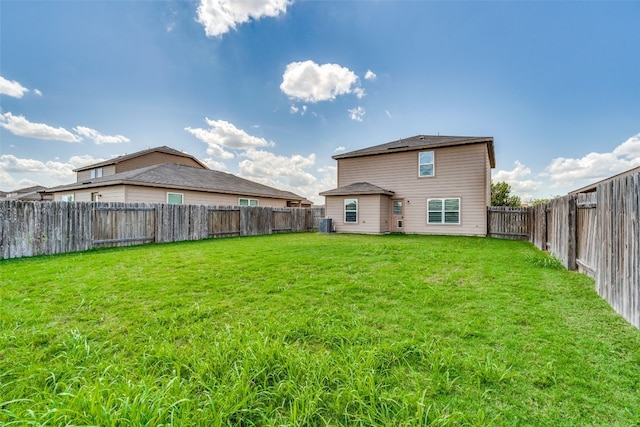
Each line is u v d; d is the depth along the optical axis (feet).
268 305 11.69
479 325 9.52
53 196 63.41
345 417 5.52
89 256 23.81
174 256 23.25
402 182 51.85
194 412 5.41
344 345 8.21
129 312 10.93
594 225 15.12
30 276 16.33
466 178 46.62
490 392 6.20
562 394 6.09
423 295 12.75
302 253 24.38
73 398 5.47
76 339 8.50
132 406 5.05
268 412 5.69
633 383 6.40
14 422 4.85
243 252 25.21
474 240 37.76
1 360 7.57
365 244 30.91
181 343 8.58
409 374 6.87
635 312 9.34
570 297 12.40
